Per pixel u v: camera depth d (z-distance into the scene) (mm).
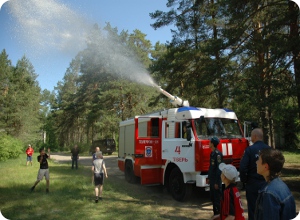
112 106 37250
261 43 10586
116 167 18797
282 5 11609
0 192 9492
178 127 8164
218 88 12234
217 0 13359
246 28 11602
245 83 10719
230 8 11352
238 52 11805
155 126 9484
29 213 6984
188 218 6406
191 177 7699
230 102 14641
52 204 7875
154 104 19531
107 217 6465
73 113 46312
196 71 16062
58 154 43531
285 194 2379
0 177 13320
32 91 50219
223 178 3648
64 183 11156
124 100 35469
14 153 27406
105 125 36031
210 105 17438
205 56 14945
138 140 9492
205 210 7102
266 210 2350
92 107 38156
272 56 9750
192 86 16141
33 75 50000
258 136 4770
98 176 8219
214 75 12055
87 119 39938
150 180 9273
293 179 10820
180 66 16562
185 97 17047
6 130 39781
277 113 9984
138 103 34344
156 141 9391
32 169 17047
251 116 12352
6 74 41906
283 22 10000
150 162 9266
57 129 56875
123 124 12219
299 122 11109
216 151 6031
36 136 45906
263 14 12461
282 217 2320
